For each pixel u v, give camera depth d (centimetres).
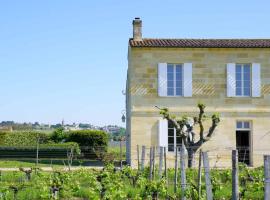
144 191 1588
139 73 2872
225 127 2889
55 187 1580
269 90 2923
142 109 2862
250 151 2905
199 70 2903
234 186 1181
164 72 2875
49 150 3322
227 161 2866
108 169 2036
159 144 2839
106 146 3484
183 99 2886
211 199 1290
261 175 1906
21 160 3219
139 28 2961
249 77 2939
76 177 1983
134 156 2831
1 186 1633
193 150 2447
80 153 3256
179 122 2494
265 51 2931
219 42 2956
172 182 1850
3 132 3772
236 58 2920
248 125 2925
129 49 3031
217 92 2903
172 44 2884
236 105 2909
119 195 1453
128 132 3109
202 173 1886
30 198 1532
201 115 2488
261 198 1588
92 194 1422
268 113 2914
